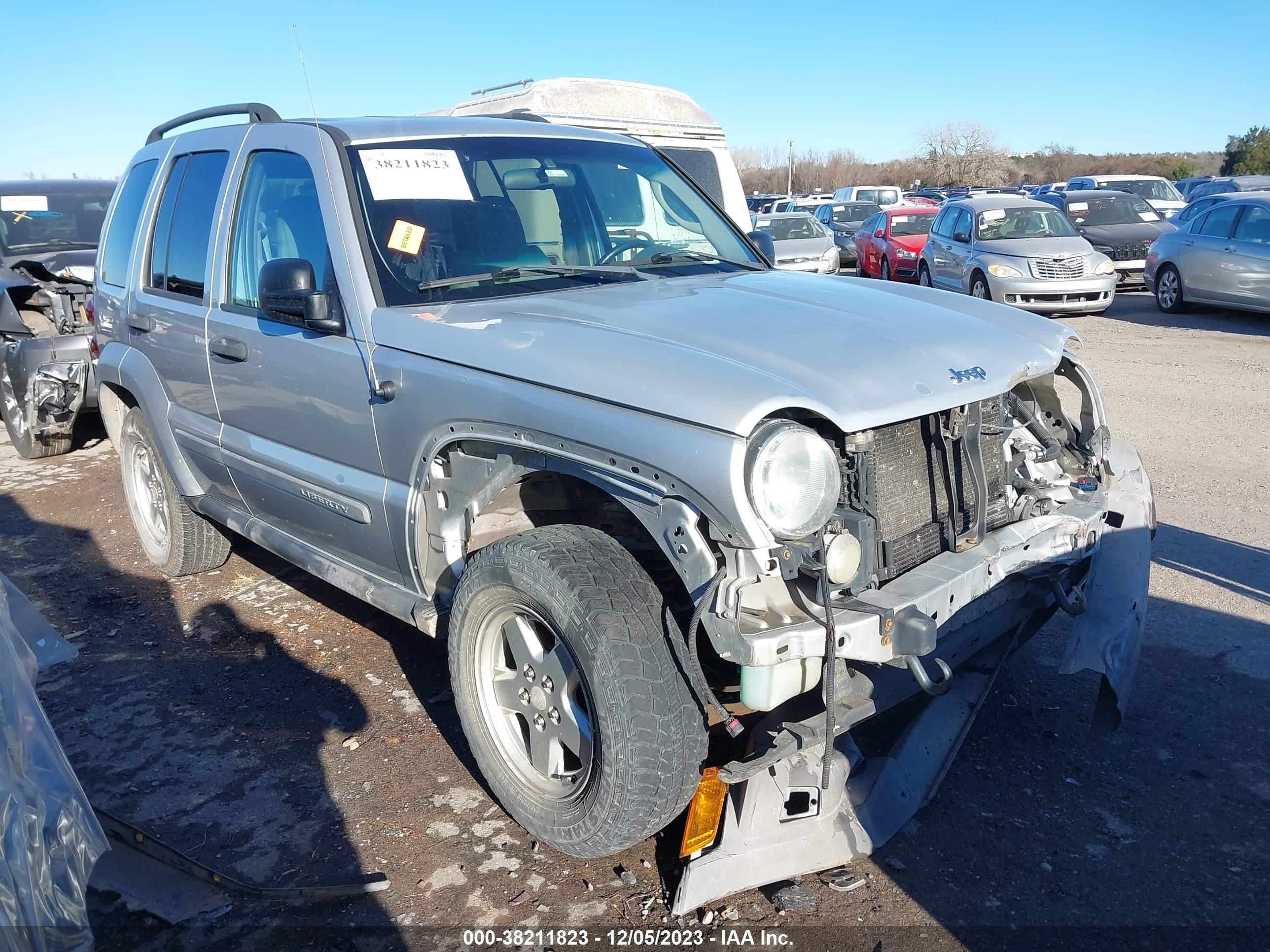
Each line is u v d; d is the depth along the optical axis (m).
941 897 2.74
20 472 7.69
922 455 2.79
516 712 2.97
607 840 2.63
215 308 4.12
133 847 2.93
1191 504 5.91
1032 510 3.14
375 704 3.89
